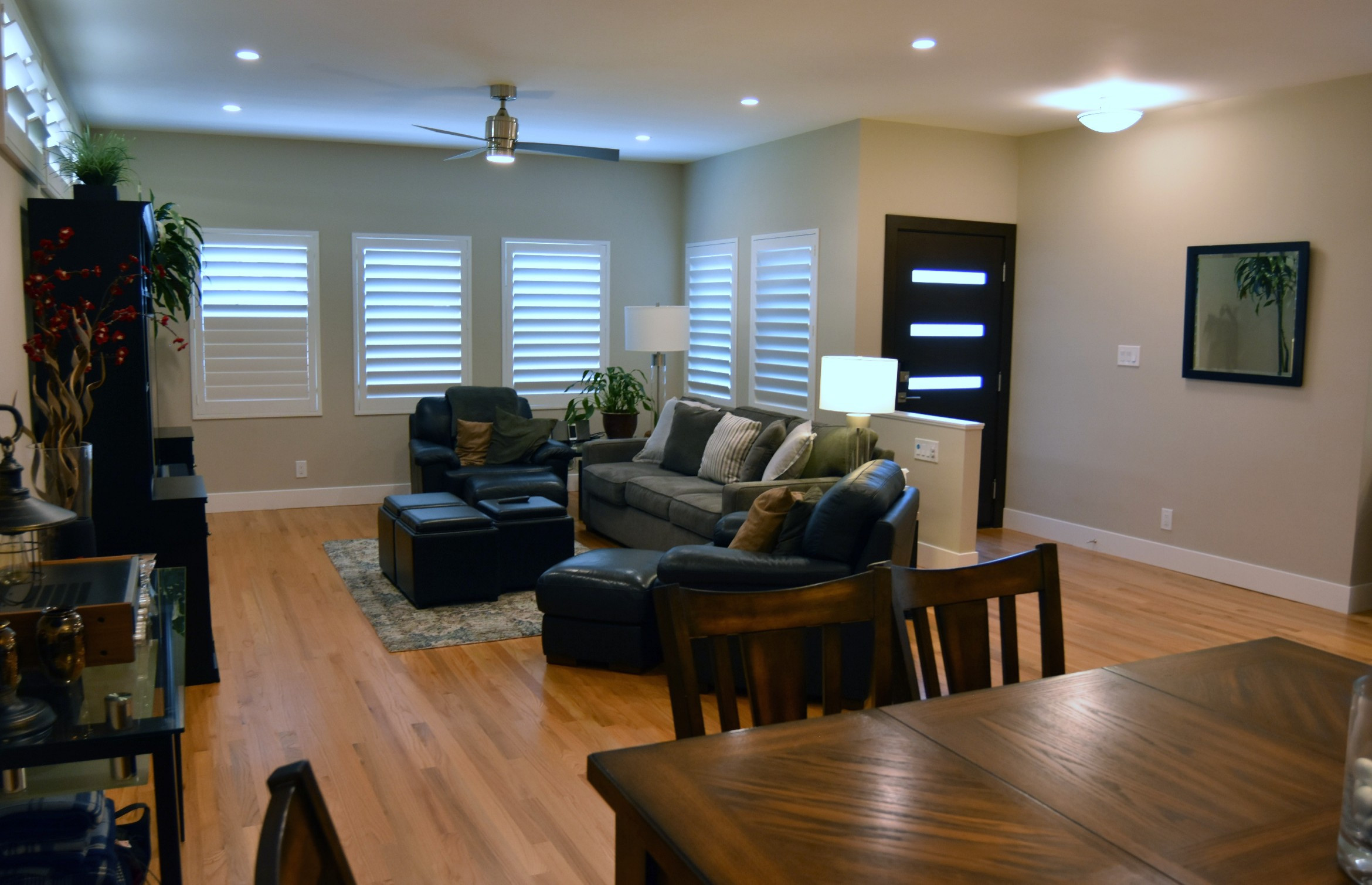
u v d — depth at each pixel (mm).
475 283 7699
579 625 4066
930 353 6547
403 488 7641
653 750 1483
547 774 3133
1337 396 5012
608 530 6445
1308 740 1551
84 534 2746
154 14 4082
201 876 2527
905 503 3924
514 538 5191
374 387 7480
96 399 3803
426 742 3367
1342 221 4938
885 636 1847
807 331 6691
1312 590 5160
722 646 1773
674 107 5879
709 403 7035
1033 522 6801
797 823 1270
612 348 8203
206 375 7023
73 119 5449
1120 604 5156
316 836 985
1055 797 1351
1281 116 5180
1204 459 5656
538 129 6656
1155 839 1243
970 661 1998
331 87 5438
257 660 4156
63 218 3822
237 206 6988
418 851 2668
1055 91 5340
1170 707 1676
